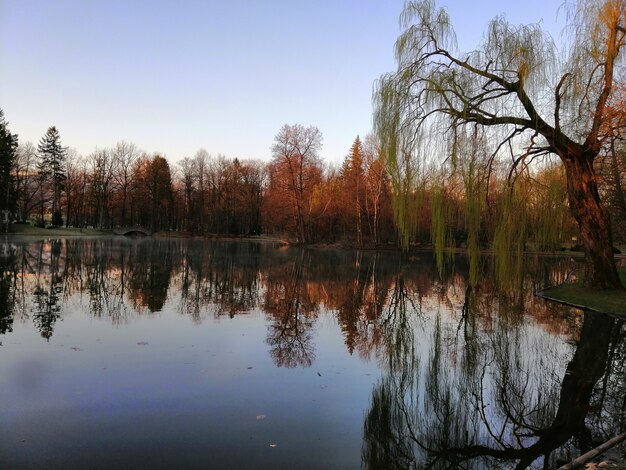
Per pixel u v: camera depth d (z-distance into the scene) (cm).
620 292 1628
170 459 534
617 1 1391
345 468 533
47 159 7188
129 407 678
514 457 603
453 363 1004
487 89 1402
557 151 1457
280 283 2205
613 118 1373
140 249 4212
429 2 1423
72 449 549
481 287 2281
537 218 1515
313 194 5997
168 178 7850
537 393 838
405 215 1419
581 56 1420
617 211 2466
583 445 642
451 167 1366
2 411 650
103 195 7450
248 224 8144
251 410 686
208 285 2012
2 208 5978
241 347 1027
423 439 645
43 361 868
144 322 1234
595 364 1005
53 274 2152
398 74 1428
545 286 2394
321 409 702
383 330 1291
